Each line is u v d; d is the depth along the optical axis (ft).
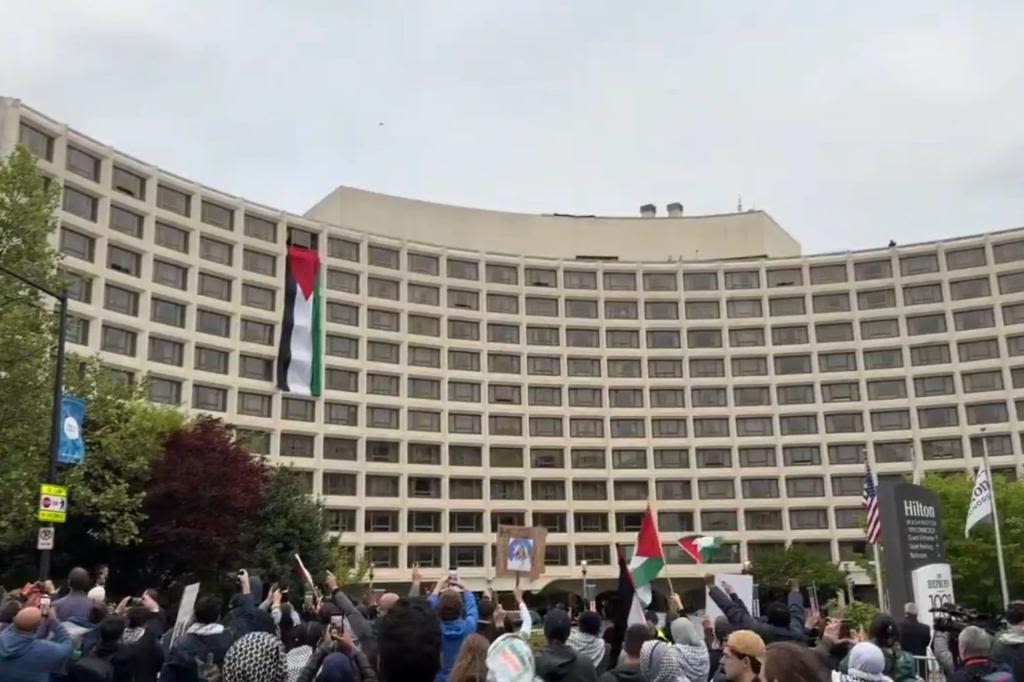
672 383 292.20
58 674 30.35
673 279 302.86
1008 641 28.73
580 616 31.65
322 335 256.32
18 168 95.81
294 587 163.12
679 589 277.85
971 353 277.44
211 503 146.41
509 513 275.59
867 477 114.93
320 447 250.57
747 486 284.41
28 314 94.02
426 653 14.56
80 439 72.64
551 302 295.89
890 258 290.35
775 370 293.02
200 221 232.12
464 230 301.63
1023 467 264.11
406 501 261.44
